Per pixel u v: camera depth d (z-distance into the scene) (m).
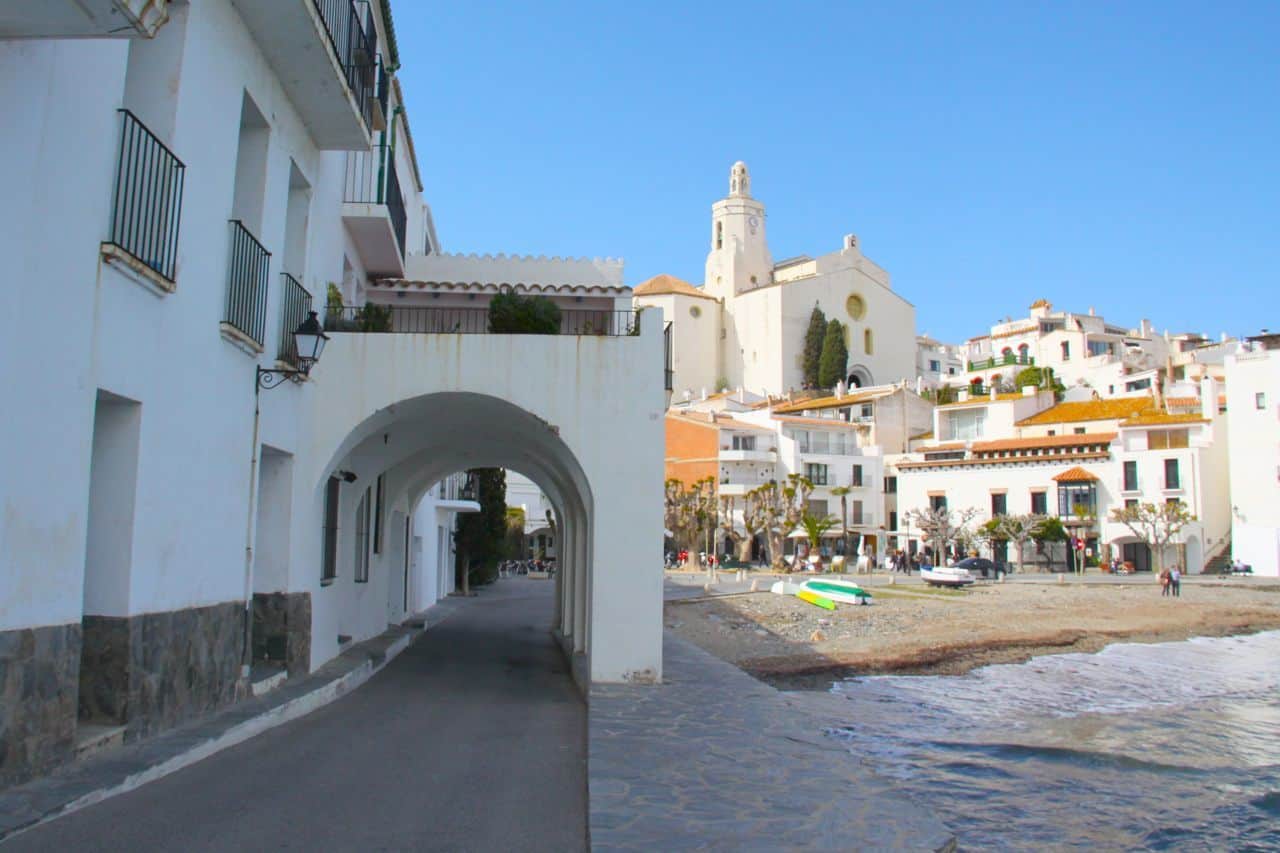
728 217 101.00
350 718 11.18
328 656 14.44
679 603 36.59
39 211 6.23
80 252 6.74
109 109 7.09
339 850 6.05
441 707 12.45
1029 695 21.78
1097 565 60.94
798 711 11.62
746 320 96.06
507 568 72.31
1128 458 60.66
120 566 7.68
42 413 6.31
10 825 5.62
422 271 22.06
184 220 8.49
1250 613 37.53
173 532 8.48
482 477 44.28
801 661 24.66
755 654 25.67
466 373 13.16
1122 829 11.68
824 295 95.31
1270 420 56.75
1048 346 100.12
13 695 6.09
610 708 11.49
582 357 13.31
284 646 12.14
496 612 32.53
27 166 6.08
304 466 12.60
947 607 37.38
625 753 9.12
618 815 6.94
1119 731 17.75
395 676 15.41
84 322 6.81
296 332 10.79
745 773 8.42
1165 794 13.31
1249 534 56.78
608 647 13.23
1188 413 61.69
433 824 6.79
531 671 17.06
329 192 14.12
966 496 66.62
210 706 9.46
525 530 79.81
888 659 25.47
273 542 12.20
